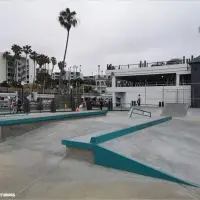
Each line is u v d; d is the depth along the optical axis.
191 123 11.94
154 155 5.21
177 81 30.97
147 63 35.00
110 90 35.75
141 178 4.06
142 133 7.43
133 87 33.69
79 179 3.95
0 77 95.25
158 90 31.33
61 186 3.63
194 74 28.56
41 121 9.12
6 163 4.81
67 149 5.28
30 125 8.41
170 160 5.05
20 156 5.36
